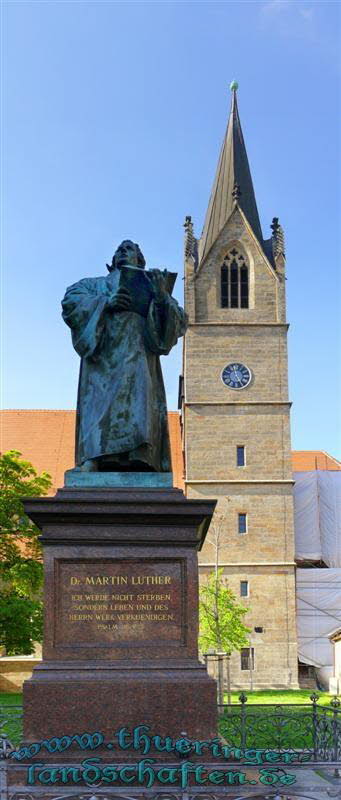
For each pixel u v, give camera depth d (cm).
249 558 5028
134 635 957
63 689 916
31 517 979
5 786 855
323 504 5600
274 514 5084
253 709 2642
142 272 1130
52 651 945
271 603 4969
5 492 3788
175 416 6506
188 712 919
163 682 924
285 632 4931
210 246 5472
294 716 1372
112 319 1117
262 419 5225
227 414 5228
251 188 5759
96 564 973
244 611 4434
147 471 1066
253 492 5119
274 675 4869
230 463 5159
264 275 5441
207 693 924
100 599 964
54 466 6219
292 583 4997
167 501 981
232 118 5916
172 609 968
